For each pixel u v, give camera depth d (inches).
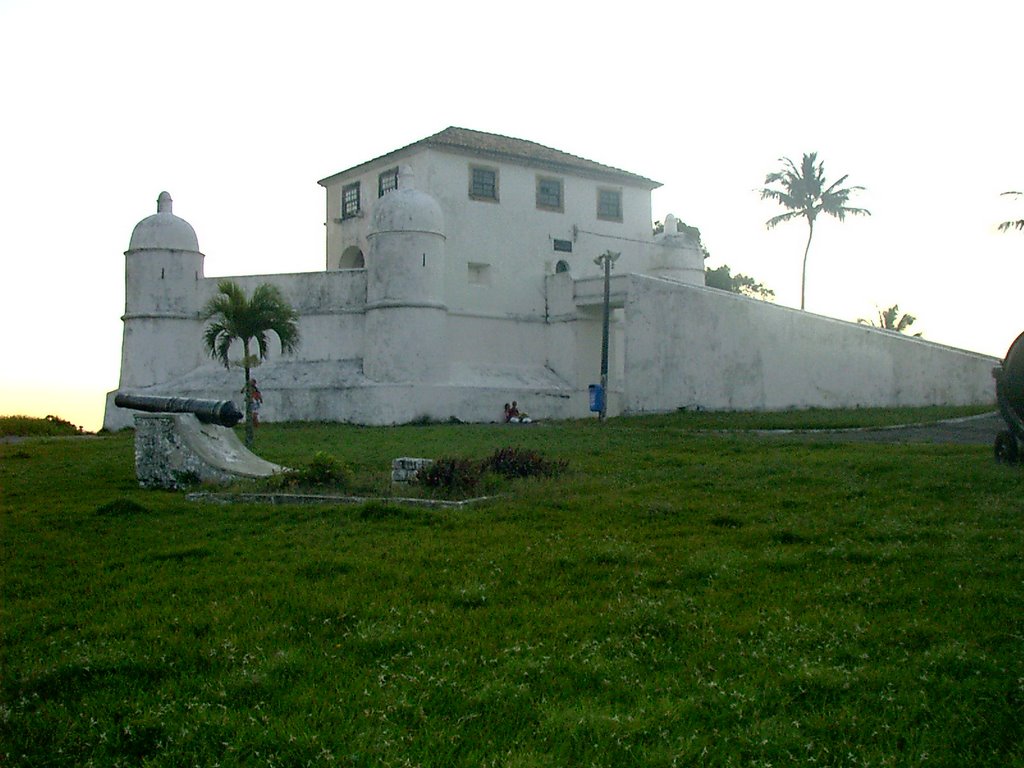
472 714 207.3
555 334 1504.7
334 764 185.3
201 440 612.4
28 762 195.2
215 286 1397.6
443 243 1364.4
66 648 259.6
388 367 1311.5
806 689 219.0
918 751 187.5
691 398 1275.8
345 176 1598.2
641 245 1649.9
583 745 193.5
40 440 1079.6
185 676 234.5
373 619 275.7
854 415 1009.5
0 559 379.2
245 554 371.6
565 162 1552.7
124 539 412.5
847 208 1947.6
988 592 290.0
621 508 460.4
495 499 500.4
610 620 271.4
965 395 1030.4
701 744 192.2
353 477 571.2
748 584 310.5
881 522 403.2
